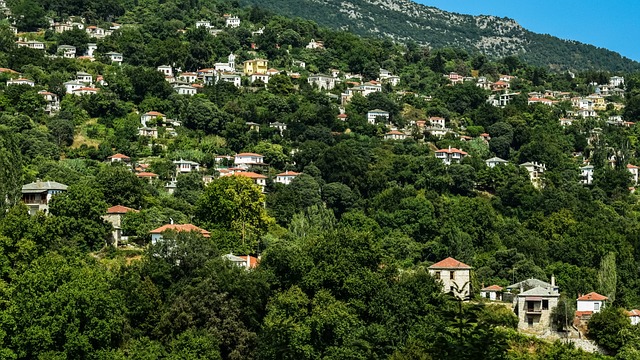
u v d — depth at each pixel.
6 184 164.75
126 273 142.00
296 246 161.00
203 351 125.06
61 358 119.94
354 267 144.00
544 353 143.12
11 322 121.38
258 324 134.75
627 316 163.62
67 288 125.31
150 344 125.81
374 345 84.75
